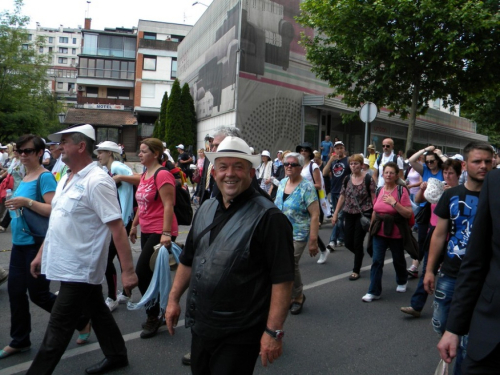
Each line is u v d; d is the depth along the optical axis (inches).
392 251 231.0
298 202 199.6
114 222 130.2
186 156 643.5
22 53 1300.4
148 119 1742.1
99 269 132.3
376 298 224.7
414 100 598.9
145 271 173.5
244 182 97.4
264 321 94.0
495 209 82.7
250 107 711.1
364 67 596.7
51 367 124.8
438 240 143.9
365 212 251.9
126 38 1937.7
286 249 93.5
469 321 86.8
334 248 339.0
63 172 295.9
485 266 85.4
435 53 544.4
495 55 541.3
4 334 173.9
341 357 160.2
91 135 133.1
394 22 546.9
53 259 128.6
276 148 751.1
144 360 154.6
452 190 141.3
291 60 767.7
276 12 740.7
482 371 81.4
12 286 153.9
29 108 1300.4
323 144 707.4
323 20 584.7
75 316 129.2
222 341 93.7
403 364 155.7
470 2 502.3
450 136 1327.5
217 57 816.9
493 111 967.6
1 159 589.6
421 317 201.8
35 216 151.1
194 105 1016.9
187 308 98.1
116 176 209.5
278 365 153.3
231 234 94.2
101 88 1948.8
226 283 92.0
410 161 319.6
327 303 219.0
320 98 764.0
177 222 180.9
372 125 1002.1
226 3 762.8
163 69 1667.1
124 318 193.3
